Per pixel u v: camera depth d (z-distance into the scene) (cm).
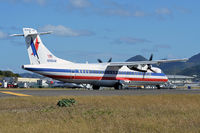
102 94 4906
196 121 2130
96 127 1872
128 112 2619
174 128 1841
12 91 5562
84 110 2759
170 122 2073
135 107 3064
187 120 2166
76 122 2069
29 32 6056
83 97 4100
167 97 4388
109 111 2666
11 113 2541
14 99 3744
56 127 1833
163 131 1769
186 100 4088
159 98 4203
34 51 6128
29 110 2809
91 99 3850
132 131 1764
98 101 3653
